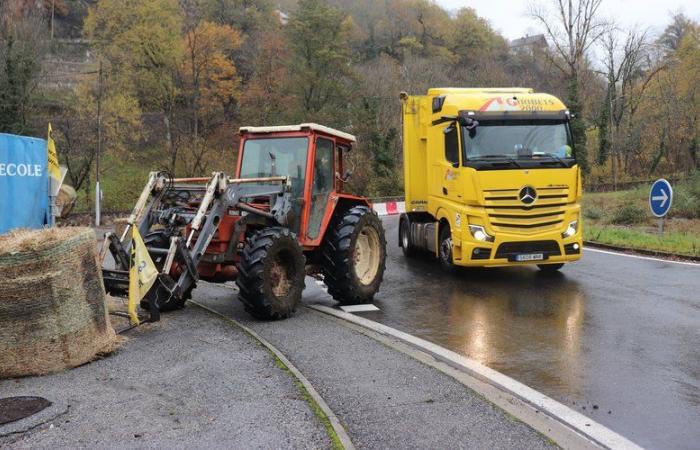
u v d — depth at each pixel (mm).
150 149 40938
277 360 5777
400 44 63469
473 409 4688
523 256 10273
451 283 10664
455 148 10664
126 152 37938
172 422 4309
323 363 5859
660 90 52906
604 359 6117
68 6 58938
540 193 10305
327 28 47656
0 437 4043
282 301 7730
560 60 57125
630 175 52656
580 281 10555
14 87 31297
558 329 7348
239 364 5629
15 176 11031
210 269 8062
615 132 53562
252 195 7996
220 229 7820
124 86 40625
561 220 10398
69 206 21203
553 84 59906
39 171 11562
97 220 24141
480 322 7793
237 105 47281
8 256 5230
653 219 22672
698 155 51094
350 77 49156
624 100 56188
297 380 5219
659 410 4797
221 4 54844
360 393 5043
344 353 6199
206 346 6238
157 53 43594
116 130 36312
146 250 6797
